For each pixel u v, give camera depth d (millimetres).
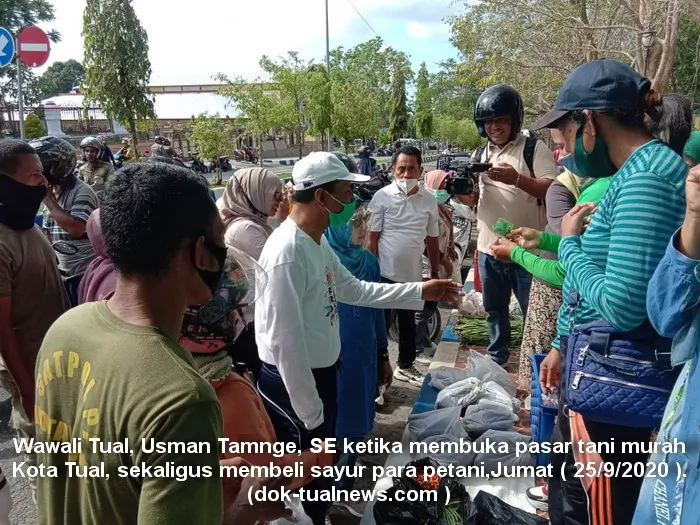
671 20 7961
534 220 4086
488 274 4367
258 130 23594
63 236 4191
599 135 1846
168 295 1181
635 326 1698
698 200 1296
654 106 1829
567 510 2238
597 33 12078
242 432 1727
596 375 1888
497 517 2660
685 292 1397
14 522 3057
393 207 4617
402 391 4684
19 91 7223
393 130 38062
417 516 2592
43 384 1221
